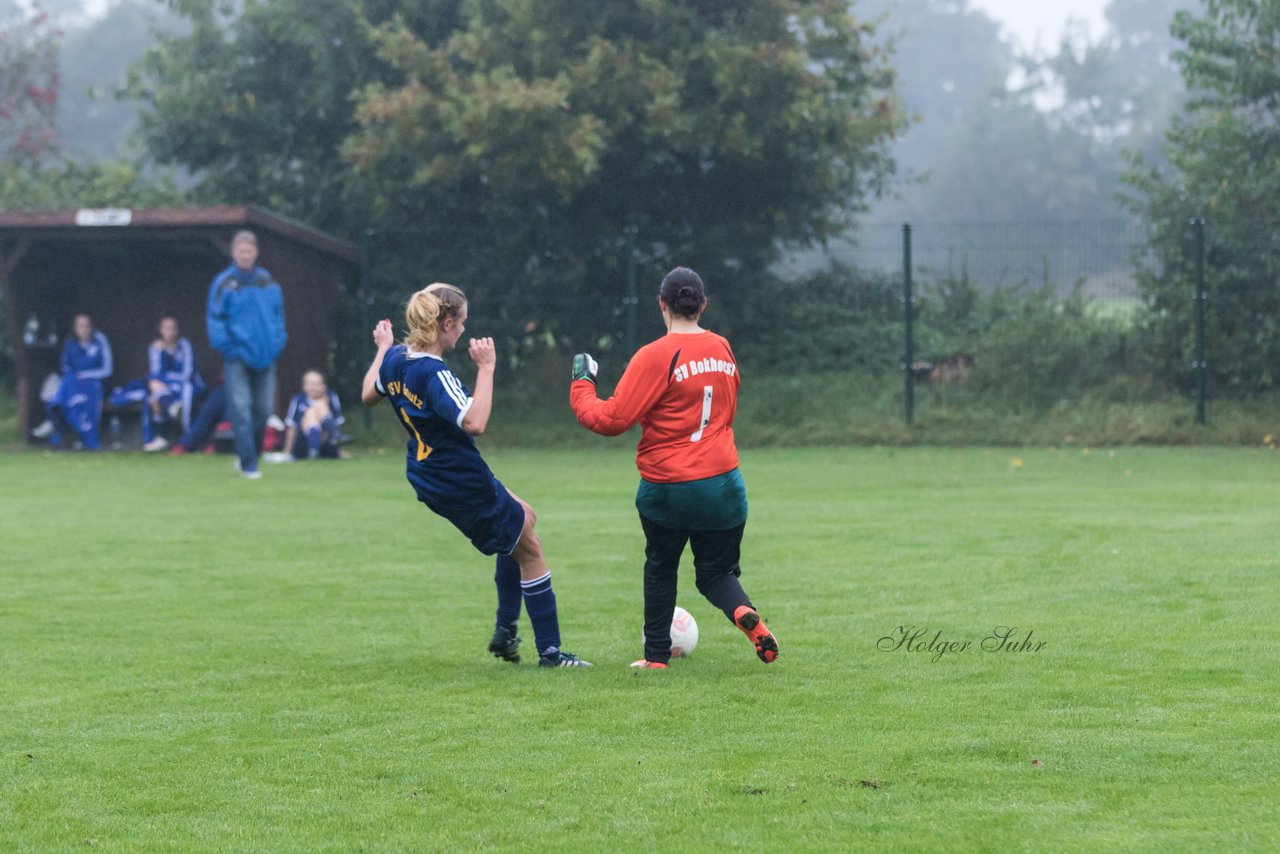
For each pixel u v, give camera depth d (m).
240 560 35.62
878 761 16.62
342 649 24.47
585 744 17.72
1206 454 66.44
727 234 86.62
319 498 51.44
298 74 93.25
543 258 86.56
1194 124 82.19
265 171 94.25
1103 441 72.44
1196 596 27.73
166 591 30.94
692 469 21.80
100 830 14.71
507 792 15.73
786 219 87.88
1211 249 75.75
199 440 77.19
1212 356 75.38
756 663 22.67
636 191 86.94
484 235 86.94
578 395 22.42
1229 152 76.69
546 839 14.20
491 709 19.75
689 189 87.50
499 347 85.50
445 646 24.75
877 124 85.88
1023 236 82.81
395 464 68.25
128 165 101.00
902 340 83.94
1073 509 44.16
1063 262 81.25
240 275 60.56
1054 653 22.70
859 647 23.62
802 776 16.09
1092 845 13.63
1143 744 17.08
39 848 14.19
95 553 36.88
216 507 48.34
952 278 84.50
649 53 80.81
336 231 91.88
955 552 34.84
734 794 15.51
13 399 91.00
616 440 78.75
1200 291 73.19
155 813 15.26
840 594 29.03
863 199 96.81
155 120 94.69
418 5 86.44
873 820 14.53
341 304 85.25
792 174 86.62
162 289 83.31
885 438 75.06
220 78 92.50
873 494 50.22
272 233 76.19
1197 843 13.62
